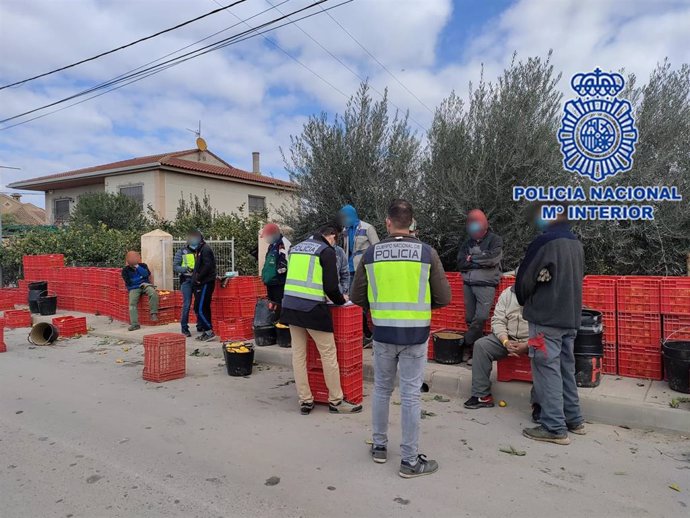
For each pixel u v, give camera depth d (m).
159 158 22.45
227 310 8.57
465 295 6.12
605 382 5.19
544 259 4.11
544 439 4.24
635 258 7.32
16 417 4.97
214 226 14.88
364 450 4.12
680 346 5.00
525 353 4.87
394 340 3.63
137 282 9.55
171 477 3.67
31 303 11.81
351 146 8.88
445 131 7.92
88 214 18.89
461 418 4.83
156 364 6.23
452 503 3.26
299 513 3.16
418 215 8.01
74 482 3.60
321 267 4.83
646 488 3.42
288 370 6.77
